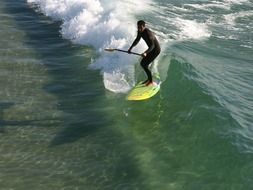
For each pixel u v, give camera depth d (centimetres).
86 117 1302
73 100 1398
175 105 1316
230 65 1634
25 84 1495
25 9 2239
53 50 1766
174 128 1223
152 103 1338
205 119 1220
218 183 1007
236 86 1452
